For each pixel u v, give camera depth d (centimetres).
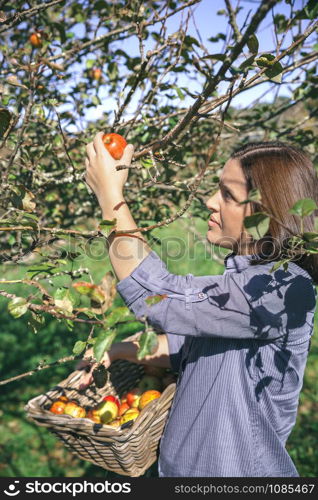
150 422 129
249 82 107
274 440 118
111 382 181
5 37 192
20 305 100
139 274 109
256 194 86
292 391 124
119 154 112
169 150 123
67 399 159
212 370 124
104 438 123
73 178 146
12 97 156
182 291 109
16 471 302
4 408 375
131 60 188
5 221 106
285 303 112
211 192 199
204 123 211
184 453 122
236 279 112
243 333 112
